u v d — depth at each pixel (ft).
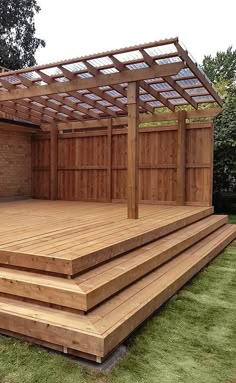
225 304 12.27
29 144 34.27
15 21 70.64
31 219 19.66
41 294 9.83
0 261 11.68
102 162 31.07
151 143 29.01
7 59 67.72
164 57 16.72
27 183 34.24
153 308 10.77
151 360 8.52
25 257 11.13
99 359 8.09
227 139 33.45
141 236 14.97
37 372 7.91
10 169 31.94
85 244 12.62
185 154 27.63
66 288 9.52
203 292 13.53
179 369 8.13
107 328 8.45
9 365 8.19
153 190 29.12
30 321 9.02
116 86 20.59
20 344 9.14
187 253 17.26
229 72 82.79
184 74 19.69
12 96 22.50
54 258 10.55
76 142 32.40
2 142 30.86
